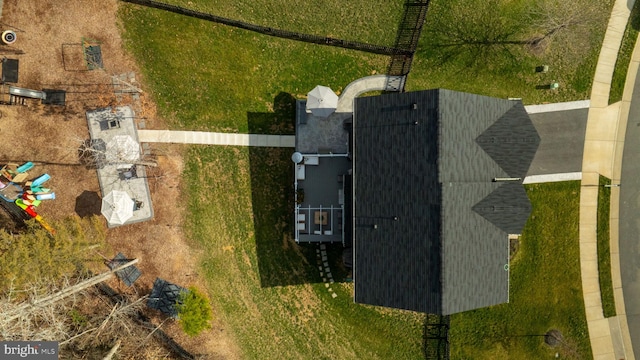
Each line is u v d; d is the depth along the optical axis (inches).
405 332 1476.4
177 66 1469.0
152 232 1445.6
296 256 1470.2
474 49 1478.8
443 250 1143.0
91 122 1443.2
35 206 1441.9
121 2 1459.2
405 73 1478.8
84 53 1449.3
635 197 1476.4
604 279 1485.0
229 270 1459.2
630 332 1482.5
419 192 1171.9
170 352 1444.4
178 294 1430.9
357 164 1248.2
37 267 1245.1
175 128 1462.8
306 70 1481.3
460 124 1186.6
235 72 1476.4
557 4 1482.5
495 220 1235.9
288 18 1480.1
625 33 1478.8
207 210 1461.6
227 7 1476.4
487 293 1217.4
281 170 1470.2
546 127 1486.2
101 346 1396.4
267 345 1457.9
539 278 1477.6
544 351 1476.4
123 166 1429.6
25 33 1440.7
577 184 1478.8
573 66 1470.2
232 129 1470.2
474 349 1475.1
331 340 1469.0
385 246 1208.8
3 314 1197.1
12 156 1438.2
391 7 1485.0
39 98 1430.9
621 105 1478.8
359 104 1250.0
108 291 1437.0
